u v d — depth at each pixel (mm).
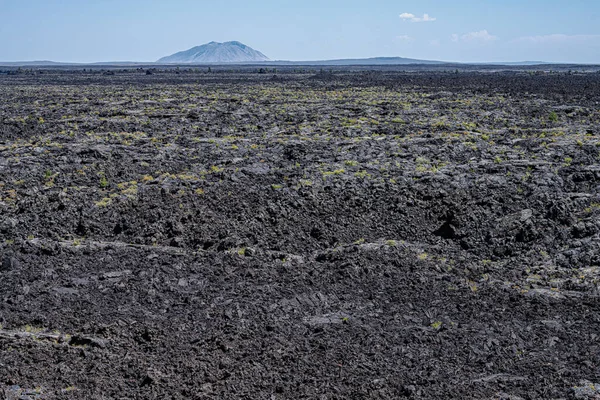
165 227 17125
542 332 11742
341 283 14109
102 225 17375
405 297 13430
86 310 12406
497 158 23641
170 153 25625
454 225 17250
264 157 24812
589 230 16219
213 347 10961
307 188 19953
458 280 14203
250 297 13266
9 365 10070
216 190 20000
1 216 17688
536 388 9664
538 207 17906
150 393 9430
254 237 16734
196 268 14773
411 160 24109
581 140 27344
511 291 13617
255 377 9977
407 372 10219
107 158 24516
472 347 11141
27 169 22438
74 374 9914
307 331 11805
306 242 16625
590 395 9344
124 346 10953
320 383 9812
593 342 11305
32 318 11914
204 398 9328
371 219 18047
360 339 11406
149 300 13023
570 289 13664
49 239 16328
